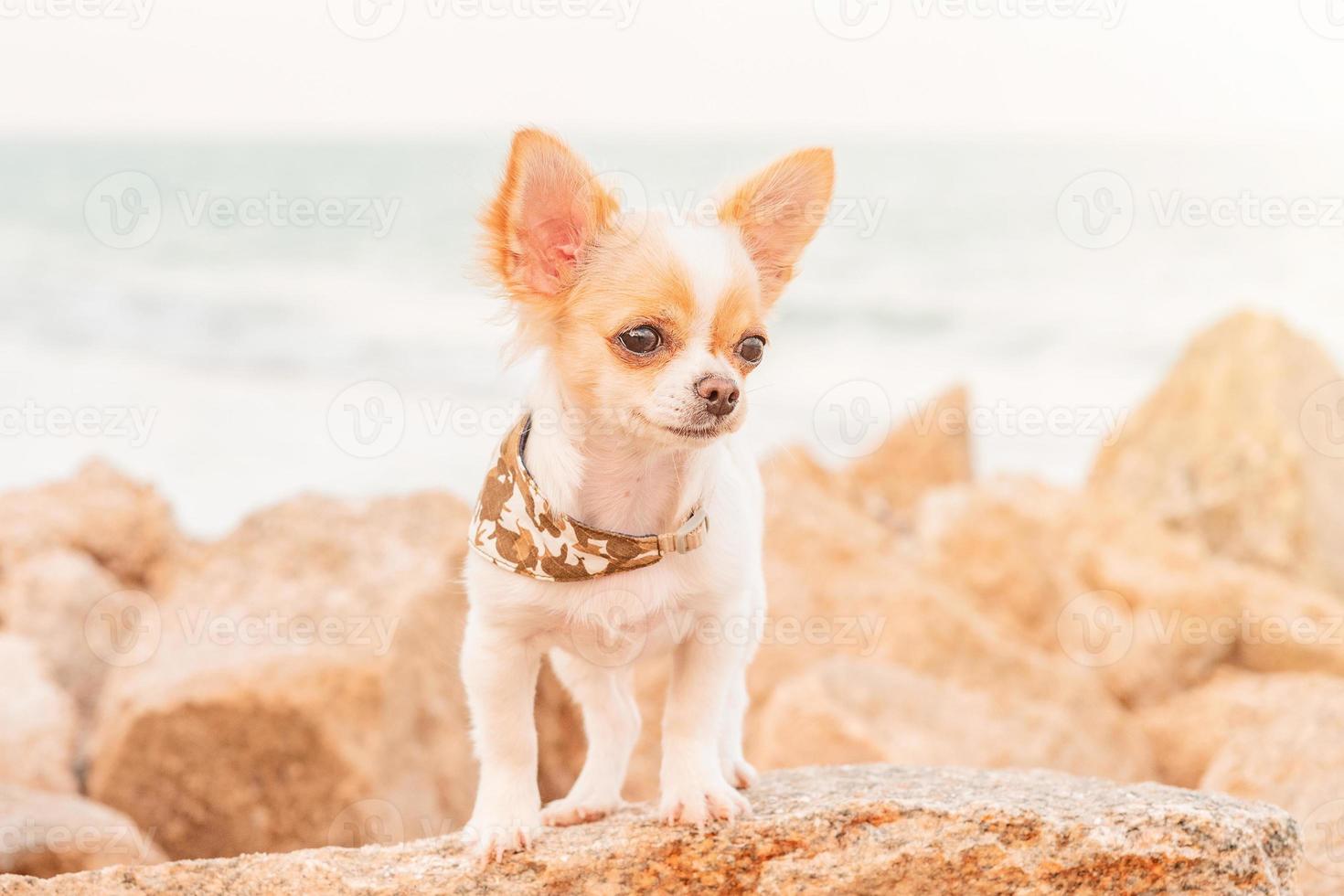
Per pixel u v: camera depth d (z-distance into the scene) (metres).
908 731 1.55
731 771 1.23
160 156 10.09
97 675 1.84
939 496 2.33
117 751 1.55
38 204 7.27
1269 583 2.06
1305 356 2.57
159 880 1.14
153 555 2.11
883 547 2.09
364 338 4.41
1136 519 2.20
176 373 4.17
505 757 1.18
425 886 1.14
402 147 11.15
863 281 5.16
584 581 1.16
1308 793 1.36
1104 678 1.92
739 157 1.54
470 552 1.19
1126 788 1.19
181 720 1.54
